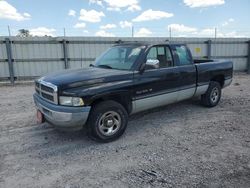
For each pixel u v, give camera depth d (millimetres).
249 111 6293
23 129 5113
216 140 4406
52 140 4508
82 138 4582
